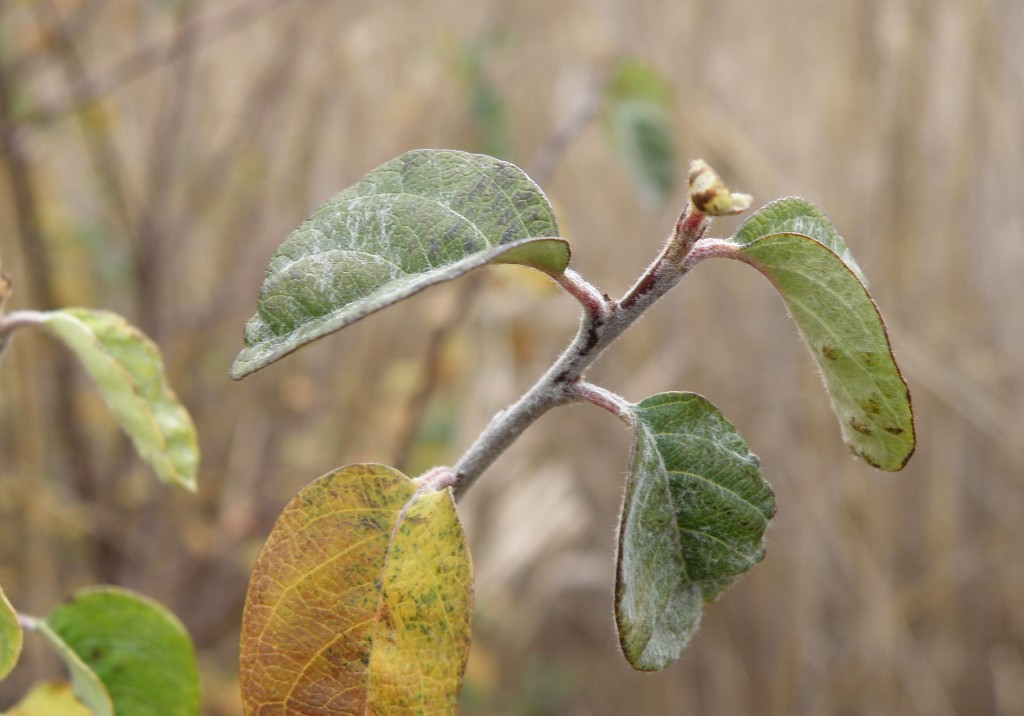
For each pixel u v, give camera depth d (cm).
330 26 93
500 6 100
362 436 85
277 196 93
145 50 78
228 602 73
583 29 98
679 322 94
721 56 97
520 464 89
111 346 34
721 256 29
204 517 82
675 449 29
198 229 93
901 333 83
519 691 91
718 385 90
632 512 28
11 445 68
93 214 86
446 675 28
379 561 28
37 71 76
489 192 28
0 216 63
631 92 68
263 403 88
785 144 92
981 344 88
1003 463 90
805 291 29
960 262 87
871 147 85
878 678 84
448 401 81
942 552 86
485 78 84
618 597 27
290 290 27
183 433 34
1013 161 87
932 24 83
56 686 34
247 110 91
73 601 34
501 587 81
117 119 79
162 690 34
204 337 85
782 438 87
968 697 90
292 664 28
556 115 97
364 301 26
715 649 89
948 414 87
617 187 97
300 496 28
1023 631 89
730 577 29
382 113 96
